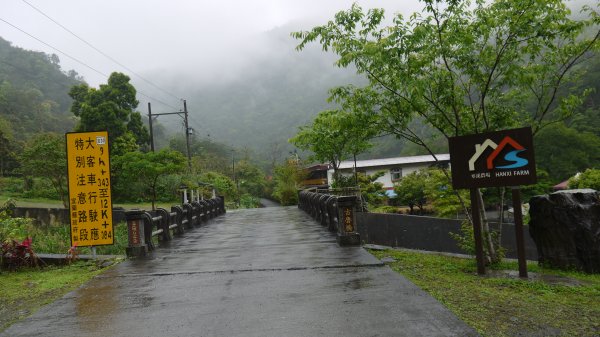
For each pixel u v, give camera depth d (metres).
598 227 6.75
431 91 7.24
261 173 59.09
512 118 7.52
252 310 4.81
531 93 7.51
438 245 10.89
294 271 6.69
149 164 18.34
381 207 23.80
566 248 6.84
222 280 6.33
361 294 5.23
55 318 4.84
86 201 8.69
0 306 5.71
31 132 57.47
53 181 19.23
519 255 6.28
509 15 6.52
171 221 12.23
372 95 7.58
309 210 18.47
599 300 5.04
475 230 6.53
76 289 6.18
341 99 7.86
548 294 5.27
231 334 4.10
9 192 27.20
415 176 30.70
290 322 4.35
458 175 6.51
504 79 7.00
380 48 6.71
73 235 8.62
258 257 8.06
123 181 22.61
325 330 4.08
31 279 7.34
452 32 6.70
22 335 4.35
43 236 12.66
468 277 6.24
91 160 8.73
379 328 4.06
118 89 31.55
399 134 7.92
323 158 21.45
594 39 6.71
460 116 7.62
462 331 3.92
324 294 5.32
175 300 5.37
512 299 5.05
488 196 24.30
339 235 8.96
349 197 8.94
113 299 5.56
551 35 6.70
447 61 7.22
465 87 7.23
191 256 8.58
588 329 4.05
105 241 8.68
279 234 11.65
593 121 35.31
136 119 32.94
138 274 7.02
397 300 4.93
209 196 28.45
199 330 4.25
